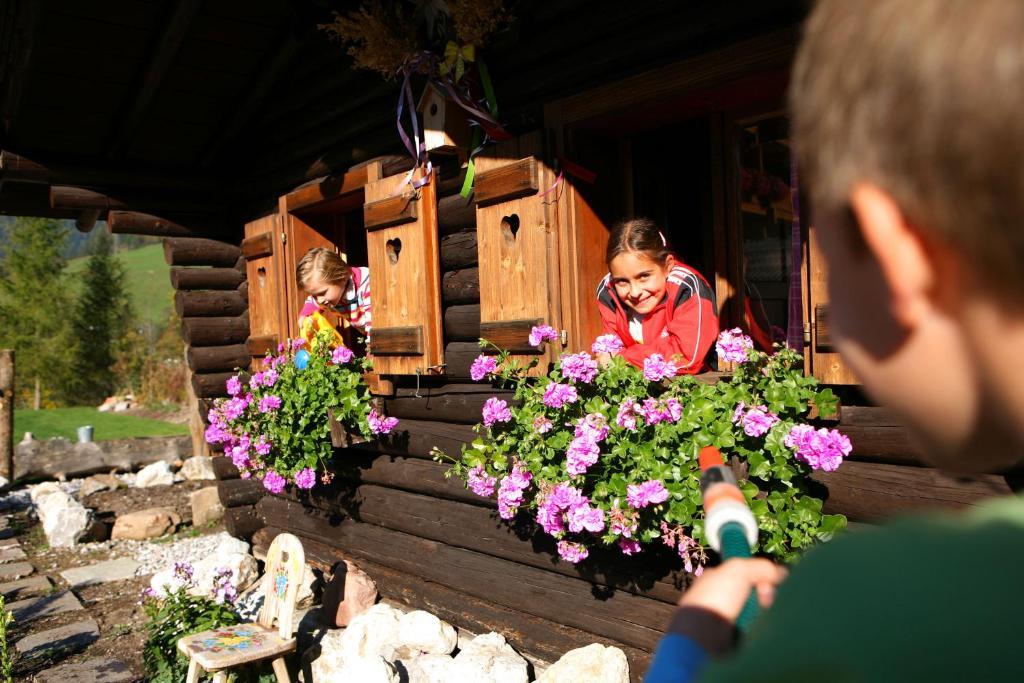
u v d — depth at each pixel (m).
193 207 7.02
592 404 3.26
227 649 3.89
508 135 3.97
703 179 4.70
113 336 28.33
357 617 4.43
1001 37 0.34
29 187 7.37
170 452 10.60
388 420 4.68
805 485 2.95
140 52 5.75
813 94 0.41
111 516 8.38
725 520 0.69
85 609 5.89
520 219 3.74
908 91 0.36
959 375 0.39
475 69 4.10
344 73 5.29
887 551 0.39
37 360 25.86
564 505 3.22
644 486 2.98
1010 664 0.34
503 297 3.87
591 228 3.75
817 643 0.37
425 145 4.21
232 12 5.43
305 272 5.01
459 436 4.39
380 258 4.71
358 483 5.25
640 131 3.80
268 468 5.29
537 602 3.93
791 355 2.91
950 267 0.37
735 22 3.07
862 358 0.44
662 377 3.05
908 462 2.74
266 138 6.48
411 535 4.82
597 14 3.59
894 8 0.38
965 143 0.34
